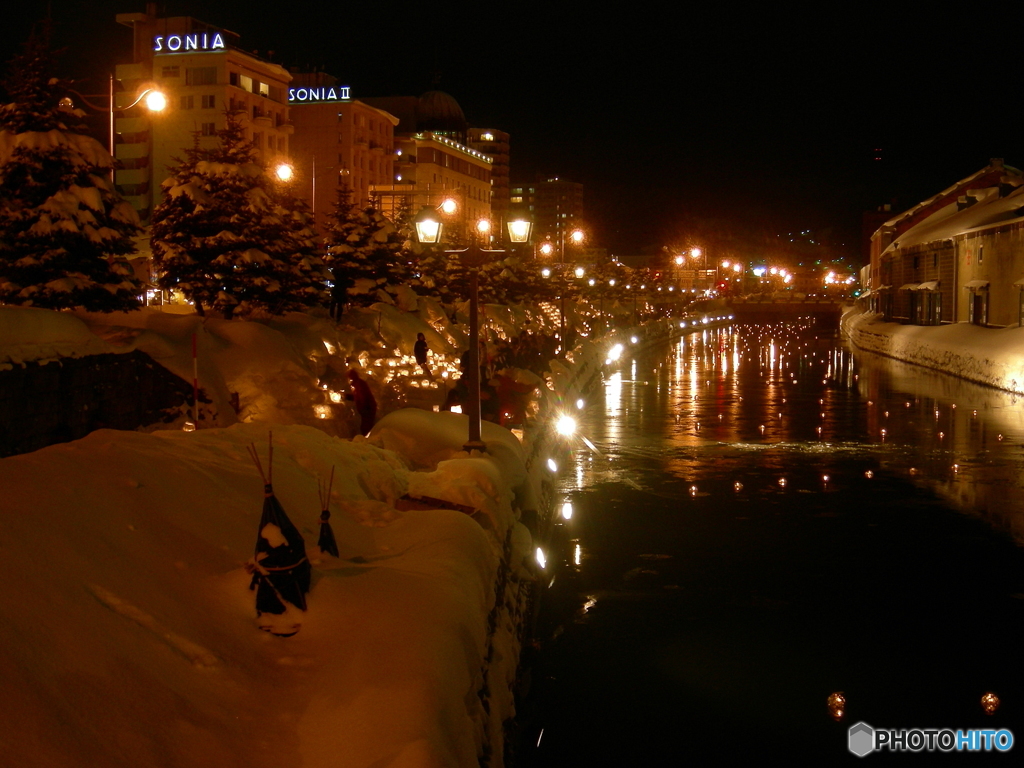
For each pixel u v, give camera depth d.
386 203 94.25
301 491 8.37
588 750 8.03
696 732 8.39
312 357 24.34
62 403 13.48
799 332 92.94
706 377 44.09
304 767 4.47
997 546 14.41
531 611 10.70
